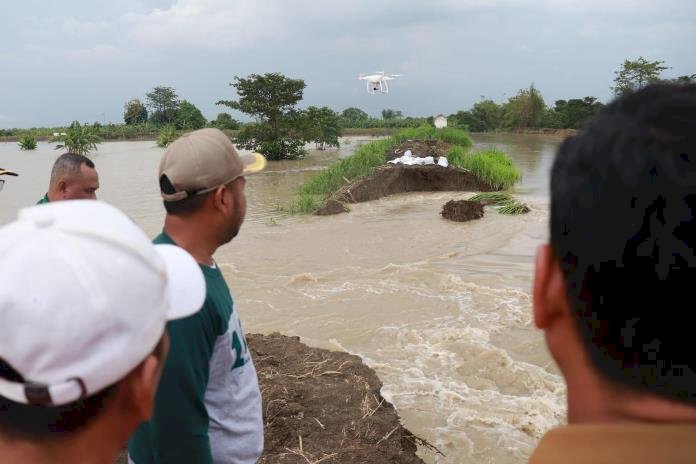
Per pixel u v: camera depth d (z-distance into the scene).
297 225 14.46
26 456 1.10
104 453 1.18
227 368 2.26
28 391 1.05
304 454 4.19
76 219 1.16
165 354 1.33
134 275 1.15
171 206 2.27
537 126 67.25
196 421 2.04
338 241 12.55
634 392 0.72
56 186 4.35
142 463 2.20
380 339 7.23
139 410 1.21
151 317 1.19
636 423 0.73
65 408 1.09
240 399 2.35
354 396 5.06
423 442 4.80
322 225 14.40
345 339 7.27
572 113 63.91
